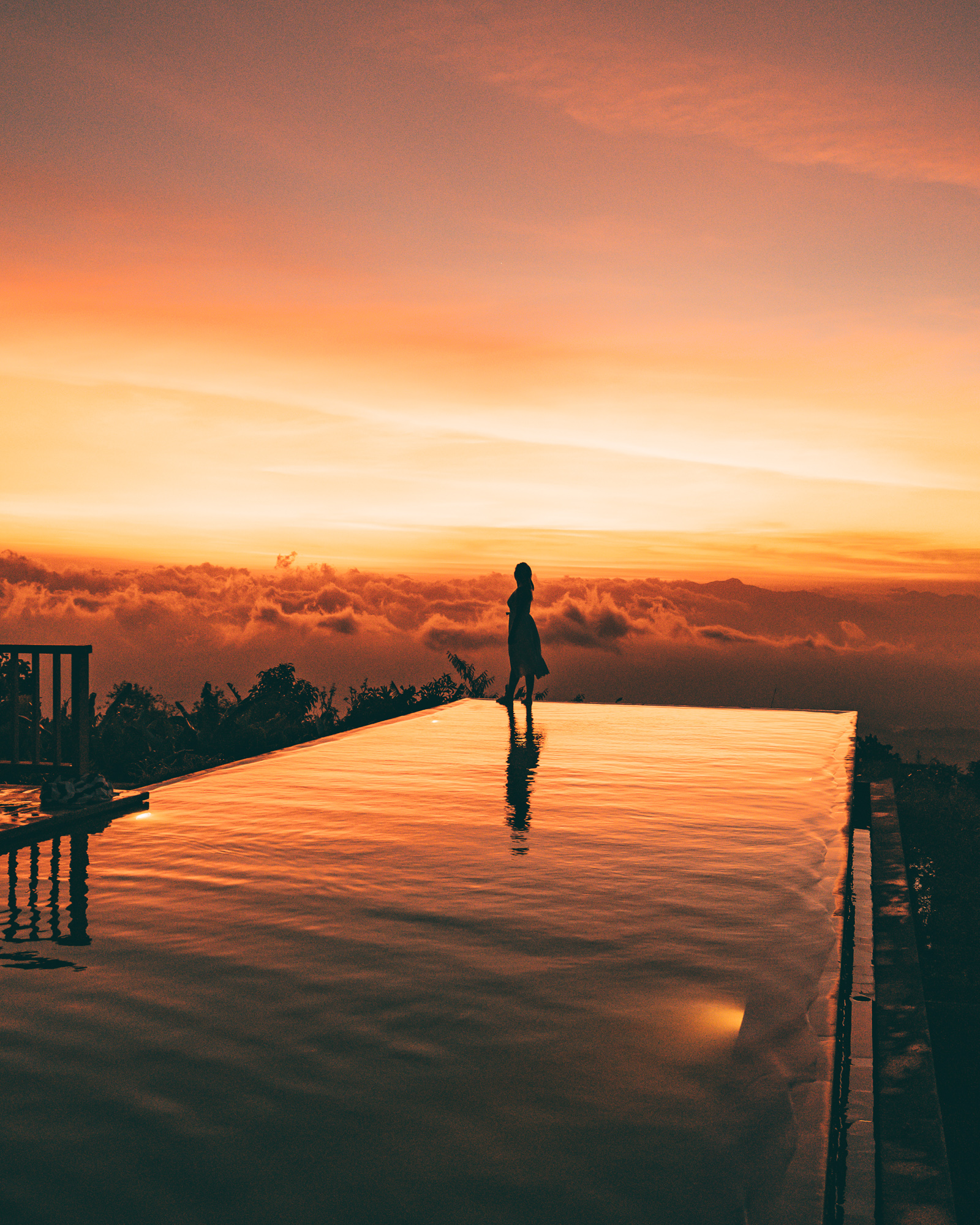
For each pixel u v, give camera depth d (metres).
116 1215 2.36
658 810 7.21
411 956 4.12
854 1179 3.49
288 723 24.02
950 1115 8.19
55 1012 3.53
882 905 8.47
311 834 6.36
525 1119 2.81
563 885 5.20
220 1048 3.25
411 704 23.59
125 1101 2.89
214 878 5.32
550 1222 2.34
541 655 14.37
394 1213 2.38
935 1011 10.93
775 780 8.64
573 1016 3.52
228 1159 2.59
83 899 4.92
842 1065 3.61
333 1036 3.34
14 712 8.06
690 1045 3.29
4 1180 2.50
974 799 24.27
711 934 4.42
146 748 22.05
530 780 8.55
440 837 6.30
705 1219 2.36
